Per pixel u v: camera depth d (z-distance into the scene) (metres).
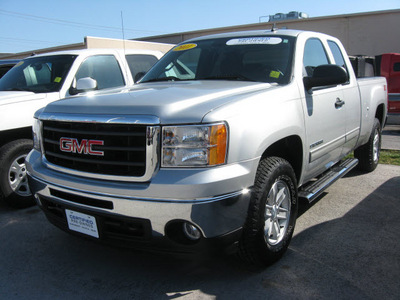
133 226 2.64
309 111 3.50
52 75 5.34
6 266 3.29
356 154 5.81
